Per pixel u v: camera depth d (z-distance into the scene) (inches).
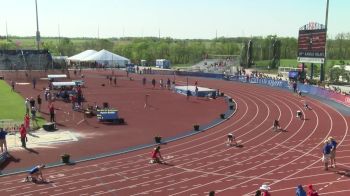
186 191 928.3
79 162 1145.4
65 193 913.5
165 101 2300.7
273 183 984.3
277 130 1569.9
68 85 2529.5
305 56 3058.6
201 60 6254.9
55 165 1111.6
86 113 1798.7
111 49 7440.9
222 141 1397.6
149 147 1312.7
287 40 7298.2
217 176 1033.5
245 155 1226.0
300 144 1358.3
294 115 1902.1
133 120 1747.0
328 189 948.0
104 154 1223.5
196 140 1411.2
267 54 6535.4
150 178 1017.5
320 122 1732.3
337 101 2305.6
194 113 1934.1
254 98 2484.0
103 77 3671.3
